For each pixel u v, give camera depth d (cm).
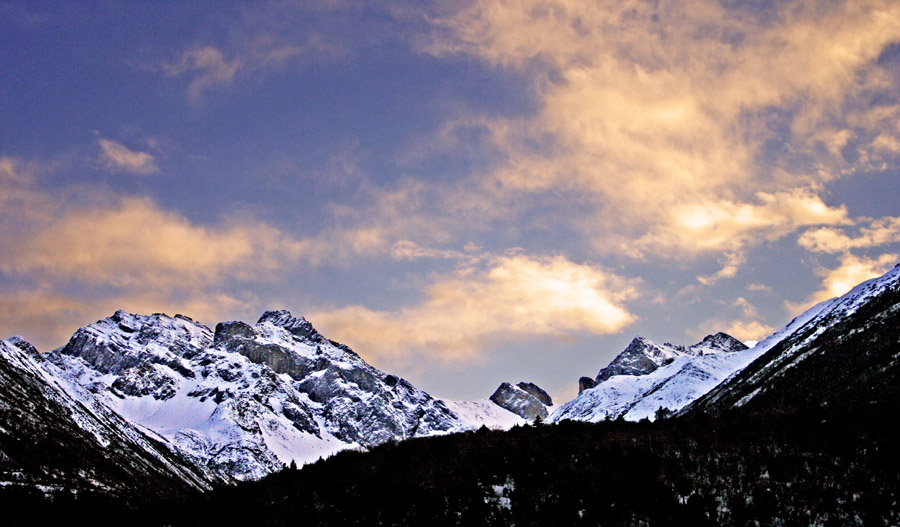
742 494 4134
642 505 4066
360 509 4344
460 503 4272
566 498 4169
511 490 4394
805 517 3834
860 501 3919
